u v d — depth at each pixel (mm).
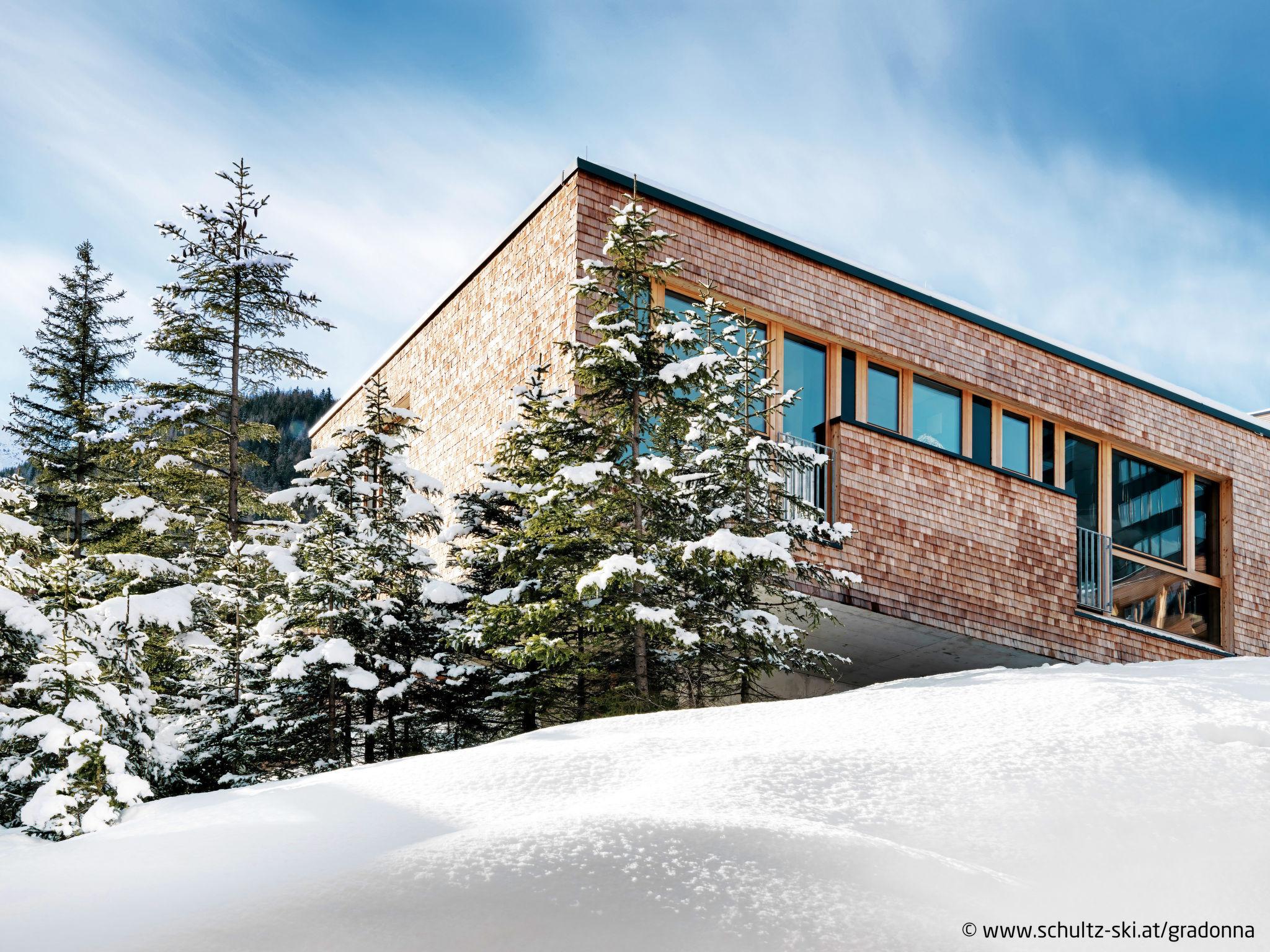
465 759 6176
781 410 14578
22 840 6062
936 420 16203
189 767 11633
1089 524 17875
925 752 5727
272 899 3973
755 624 11578
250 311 15758
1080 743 5754
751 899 3920
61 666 8031
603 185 13992
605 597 11094
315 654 11797
